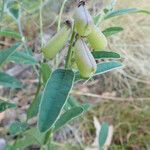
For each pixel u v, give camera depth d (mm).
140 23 609
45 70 267
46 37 516
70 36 228
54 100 205
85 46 215
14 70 513
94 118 488
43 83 270
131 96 536
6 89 497
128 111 519
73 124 489
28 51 315
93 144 474
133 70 564
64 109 285
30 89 504
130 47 583
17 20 346
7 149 346
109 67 253
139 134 496
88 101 522
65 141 473
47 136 279
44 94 207
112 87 542
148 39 599
